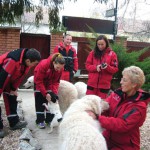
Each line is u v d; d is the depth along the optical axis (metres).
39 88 5.48
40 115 5.69
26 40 10.70
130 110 3.05
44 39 10.82
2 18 10.69
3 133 5.14
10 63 4.86
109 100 3.38
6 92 5.42
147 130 6.04
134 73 3.03
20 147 4.60
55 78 5.58
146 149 4.97
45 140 5.06
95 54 5.61
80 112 3.26
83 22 11.55
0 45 10.30
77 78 10.99
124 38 11.51
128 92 3.14
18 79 5.29
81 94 6.20
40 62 5.48
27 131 5.17
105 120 3.09
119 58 9.03
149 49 12.36
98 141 2.88
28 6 10.95
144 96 3.07
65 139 3.03
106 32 11.76
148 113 7.54
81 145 2.80
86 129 2.97
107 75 5.59
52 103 5.46
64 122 3.21
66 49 7.07
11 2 10.55
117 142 3.20
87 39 11.38
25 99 8.38
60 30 10.70
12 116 5.50
